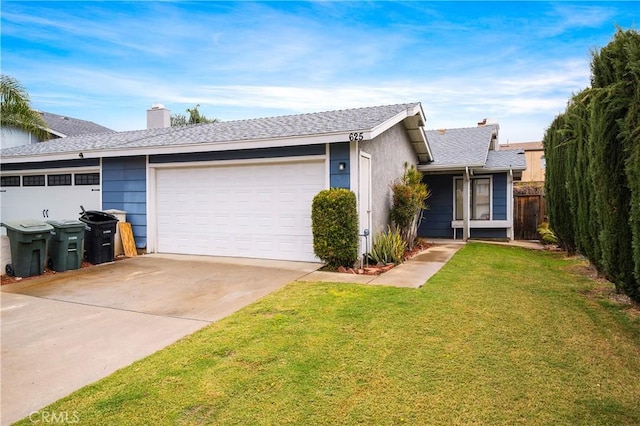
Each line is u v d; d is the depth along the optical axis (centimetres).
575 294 596
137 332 461
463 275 732
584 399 301
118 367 369
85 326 483
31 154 1121
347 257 770
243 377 341
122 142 1094
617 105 527
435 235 1502
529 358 371
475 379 332
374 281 681
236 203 932
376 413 286
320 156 837
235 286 663
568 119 791
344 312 505
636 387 318
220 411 291
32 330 471
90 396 315
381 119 841
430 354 381
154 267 827
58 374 357
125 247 970
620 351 386
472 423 273
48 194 1174
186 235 989
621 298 572
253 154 900
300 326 459
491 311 509
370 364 361
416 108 1048
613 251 548
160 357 386
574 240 938
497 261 906
